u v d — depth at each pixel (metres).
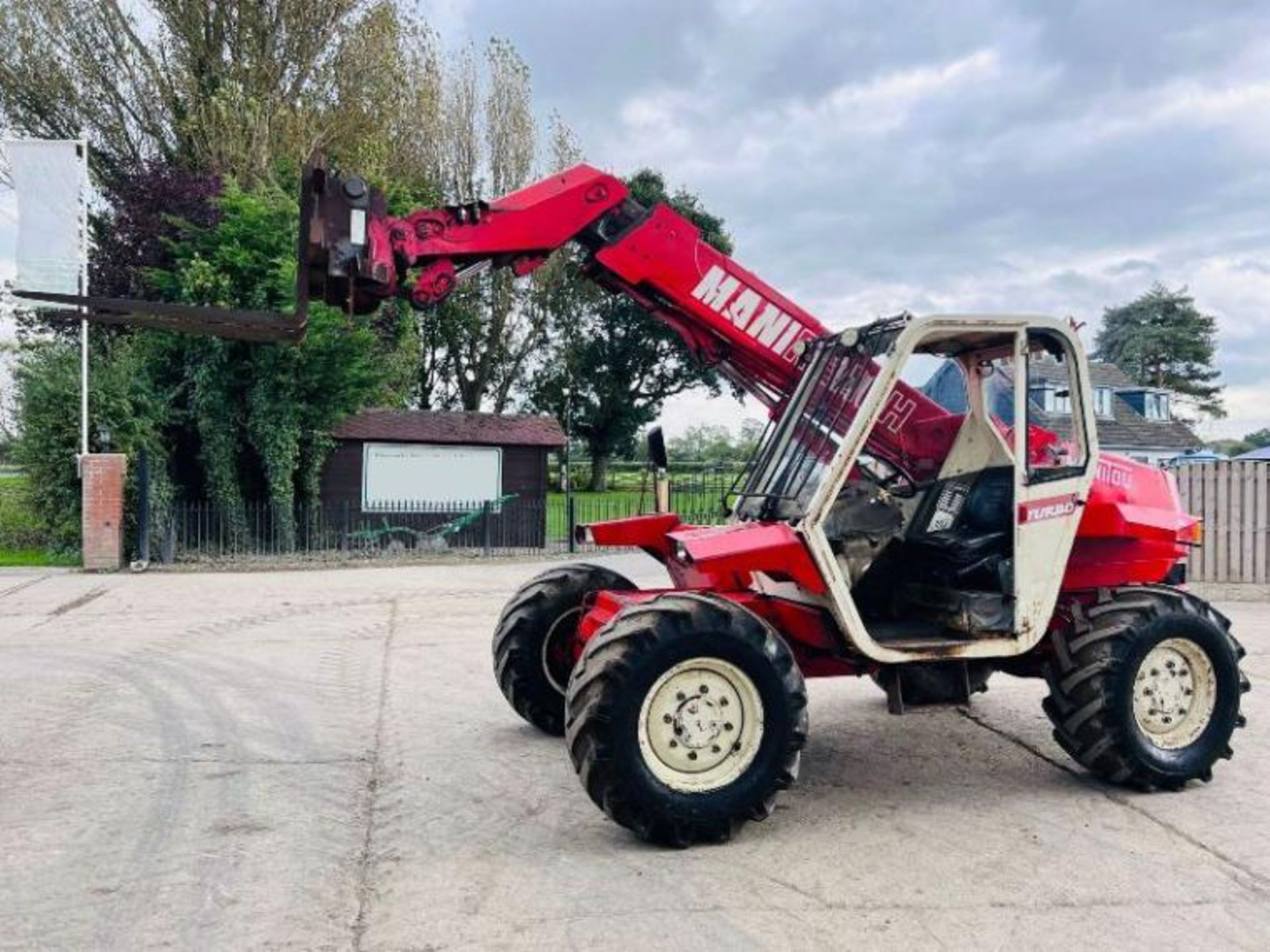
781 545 4.87
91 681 7.89
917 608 5.69
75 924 3.80
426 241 5.37
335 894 4.08
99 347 19.25
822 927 3.78
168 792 5.32
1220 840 4.70
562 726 6.39
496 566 16.88
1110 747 5.27
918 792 5.39
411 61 27.86
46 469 16.80
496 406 35.78
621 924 3.80
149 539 16.39
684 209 40.38
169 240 18.16
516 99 31.16
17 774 5.61
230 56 23.52
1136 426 39.66
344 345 17.91
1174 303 66.94
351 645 9.49
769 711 4.65
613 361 40.50
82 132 22.44
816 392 5.49
